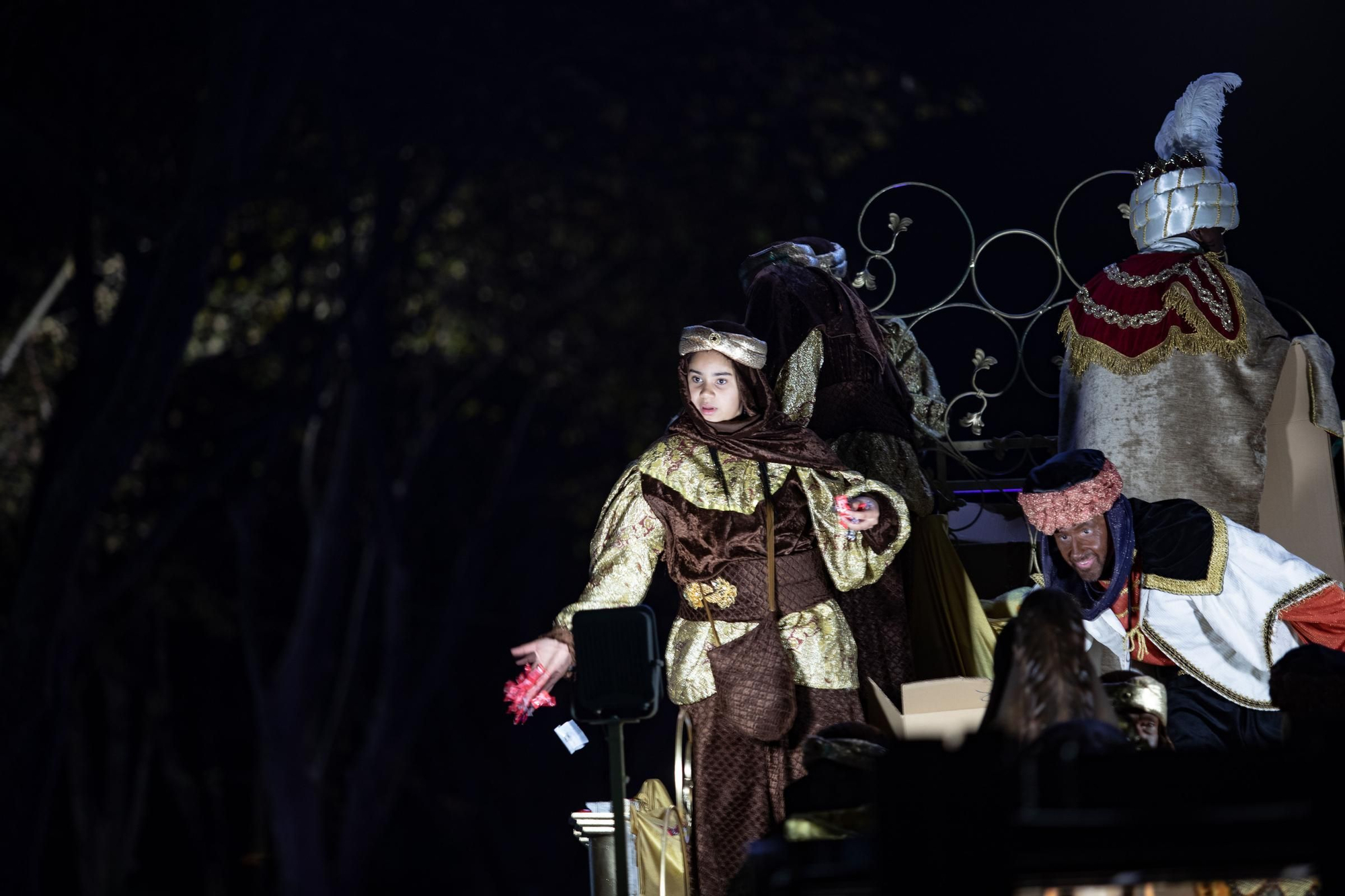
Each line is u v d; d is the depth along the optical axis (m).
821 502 10.34
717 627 10.19
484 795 61.94
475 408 55.19
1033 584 12.88
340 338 46.62
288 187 40.69
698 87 42.25
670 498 10.35
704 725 10.20
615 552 10.39
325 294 47.00
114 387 32.91
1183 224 12.34
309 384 42.66
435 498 60.97
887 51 38.66
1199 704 9.98
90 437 31.62
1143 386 11.95
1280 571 9.73
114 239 36.12
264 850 58.00
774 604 10.19
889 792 6.08
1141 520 9.96
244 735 62.38
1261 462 11.79
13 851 31.52
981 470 14.07
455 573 53.97
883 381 11.87
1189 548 9.82
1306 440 12.03
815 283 11.88
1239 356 11.84
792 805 8.30
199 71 37.44
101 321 40.81
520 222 48.47
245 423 47.75
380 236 43.12
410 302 51.03
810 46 40.25
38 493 34.38
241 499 49.94
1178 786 6.20
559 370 51.56
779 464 10.38
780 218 43.31
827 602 10.32
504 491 56.88
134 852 61.16
